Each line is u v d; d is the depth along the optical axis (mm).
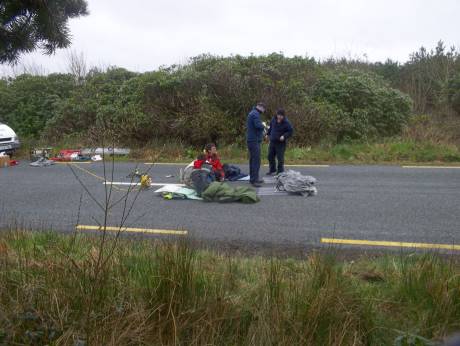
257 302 3064
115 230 5539
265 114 13750
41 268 3346
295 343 2641
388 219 5980
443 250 4676
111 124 14031
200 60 16031
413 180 8703
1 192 8203
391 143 12727
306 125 13398
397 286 3412
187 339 2791
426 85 20547
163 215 6355
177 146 13492
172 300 2949
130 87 15555
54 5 3033
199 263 3502
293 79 14570
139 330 2738
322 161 11500
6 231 4551
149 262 3377
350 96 14625
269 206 6832
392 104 14969
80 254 3867
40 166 11586
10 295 3010
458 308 3020
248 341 2734
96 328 2672
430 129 15008
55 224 5930
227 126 13461
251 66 14844
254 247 4832
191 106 13789
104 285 2996
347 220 5961
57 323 2729
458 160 11219
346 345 2688
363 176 9266
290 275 3502
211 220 6047
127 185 8672
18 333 2682
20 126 16953
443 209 6445
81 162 12234
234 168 9352
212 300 3033
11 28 3080
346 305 2967
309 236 5254
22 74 19641
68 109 16047
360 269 3965
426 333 2875
